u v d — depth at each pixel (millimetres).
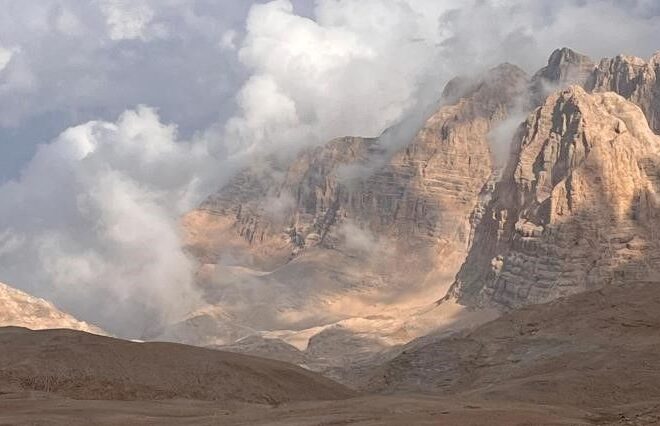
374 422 63906
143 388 86250
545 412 72875
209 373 90125
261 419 69062
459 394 107125
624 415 72375
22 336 94125
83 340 92188
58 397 80750
